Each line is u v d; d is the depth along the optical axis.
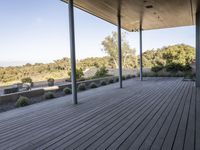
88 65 24.66
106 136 2.94
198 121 3.52
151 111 4.33
